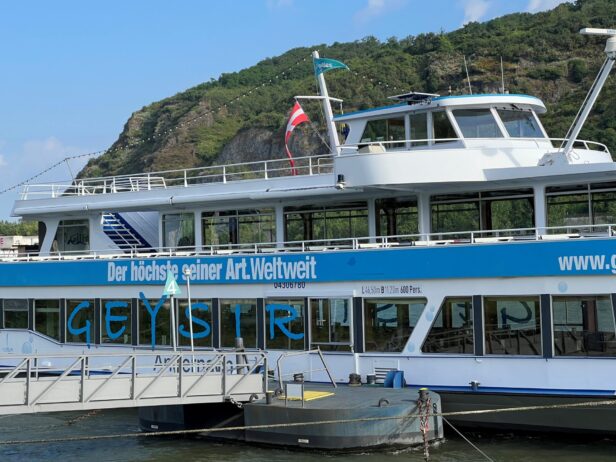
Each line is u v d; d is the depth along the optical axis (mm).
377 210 23094
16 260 27328
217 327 23031
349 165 21594
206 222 25984
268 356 22172
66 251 28297
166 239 26875
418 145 22609
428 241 20625
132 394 18984
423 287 19969
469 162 21031
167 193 26188
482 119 22312
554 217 20656
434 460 17562
